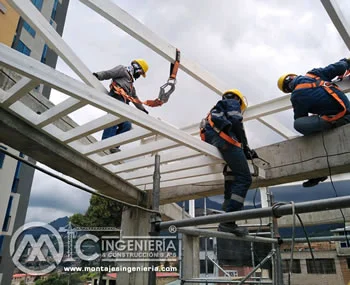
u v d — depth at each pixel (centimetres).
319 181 366
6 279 837
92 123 278
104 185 400
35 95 306
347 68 338
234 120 311
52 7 1323
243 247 605
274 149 382
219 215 232
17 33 1095
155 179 297
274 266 422
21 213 997
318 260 784
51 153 310
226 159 312
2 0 802
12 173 789
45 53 1331
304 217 643
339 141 329
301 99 334
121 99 369
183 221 254
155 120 265
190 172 380
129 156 330
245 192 296
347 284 727
